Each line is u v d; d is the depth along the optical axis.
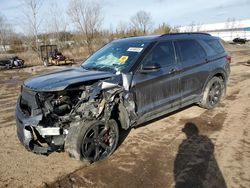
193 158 4.16
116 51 5.17
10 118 6.45
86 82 4.02
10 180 3.70
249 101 7.26
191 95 5.78
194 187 3.44
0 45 34.00
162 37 5.27
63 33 30.30
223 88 6.80
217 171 3.77
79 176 3.77
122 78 4.36
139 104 4.59
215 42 6.69
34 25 28.86
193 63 5.69
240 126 5.43
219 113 6.26
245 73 12.34
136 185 3.52
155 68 4.52
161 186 3.48
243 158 4.12
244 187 3.40
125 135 5.09
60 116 3.89
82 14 28.72
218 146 4.55
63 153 4.46
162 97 5.04
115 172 3.84
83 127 3.81
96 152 4.05
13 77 15.16
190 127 5.43
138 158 4.22
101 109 3.99
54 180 3.68
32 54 27.47
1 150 4.60
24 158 4.31
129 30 35.19
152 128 5.41
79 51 28.30
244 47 36.47
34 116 3.78
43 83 3.99
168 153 4.36
